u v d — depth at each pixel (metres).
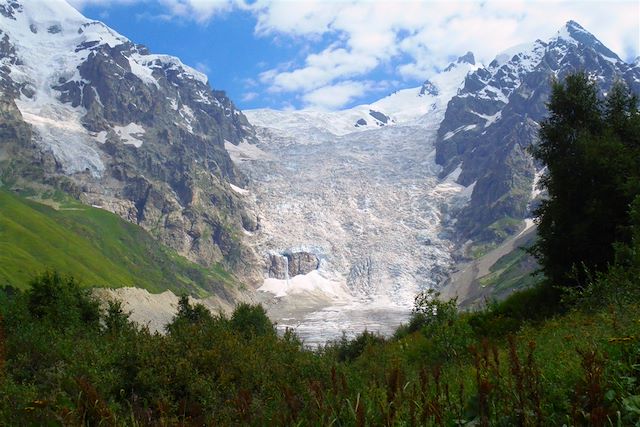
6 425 10.51
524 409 7.58
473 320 30.52
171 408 13.91
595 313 17.38
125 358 16.94
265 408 13.12
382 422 8.47
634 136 36.31
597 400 7.28
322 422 8.59
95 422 9.68
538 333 18.69
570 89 38.03
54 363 18.83
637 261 18.45
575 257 33.62
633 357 8.86
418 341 24.56
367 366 19.67
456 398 9.74
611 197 32.38
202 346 19.98
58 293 47.69
